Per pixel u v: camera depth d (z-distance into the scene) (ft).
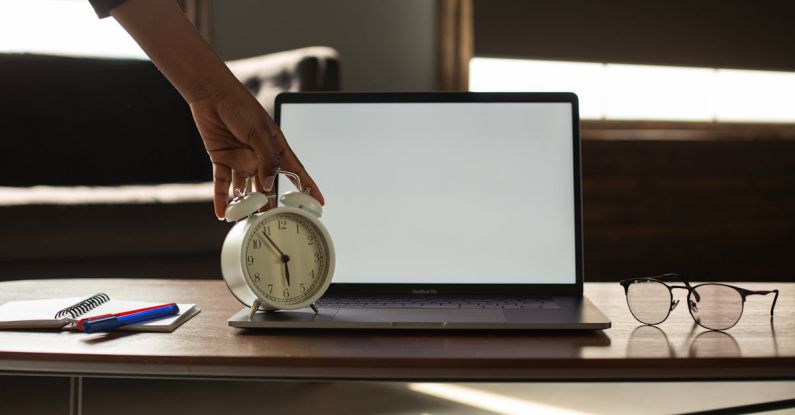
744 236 15.94
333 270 3.10
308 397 4.51
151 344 2.68
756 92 18.88
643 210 15.34
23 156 9.71
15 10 13.05
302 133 3.76
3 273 6.75
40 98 9.94
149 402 4.64
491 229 3.62
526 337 2.81
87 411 4.58
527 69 16.97
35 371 2.56
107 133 10.19
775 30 18.51
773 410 2.97
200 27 14.20
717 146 15.88
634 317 3.13
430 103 3.75
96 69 10.28
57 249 6.83
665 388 5.10
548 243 3.60
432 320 2.89
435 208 3.65
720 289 2.96
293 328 2.94
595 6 16.98
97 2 3.10
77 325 2.91
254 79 10.03
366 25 15.60
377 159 3.71
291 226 3.07
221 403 4.55
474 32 16.01
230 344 2.68
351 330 2.94
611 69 17.57
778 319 3.21
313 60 9.23
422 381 2.46
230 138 3.39
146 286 4.34
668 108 18.13
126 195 7.22
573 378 2.45
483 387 4.71
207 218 7.24
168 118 10.45
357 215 3.66
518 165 3.67
